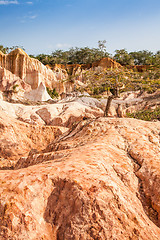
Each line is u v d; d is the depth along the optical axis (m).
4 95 45.94
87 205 4.12
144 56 117.50
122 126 9.63
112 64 89.06
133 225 4.12
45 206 4.27
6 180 4.52
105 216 4.04
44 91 52.75
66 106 30.98
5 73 51.22
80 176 4.66
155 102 36.28
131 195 5.22
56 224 4.10
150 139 8.43
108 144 7.61
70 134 12.65
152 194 5.36
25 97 51.16
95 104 35.81
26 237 3.65
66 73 92.38
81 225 3.93
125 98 44.09
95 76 19.55
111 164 6.09
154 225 4.64
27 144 19.17
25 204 4.04
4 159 16.88
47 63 109.62
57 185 4.57
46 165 5.46
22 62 61.19
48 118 28.86
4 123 18.52
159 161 6.48
